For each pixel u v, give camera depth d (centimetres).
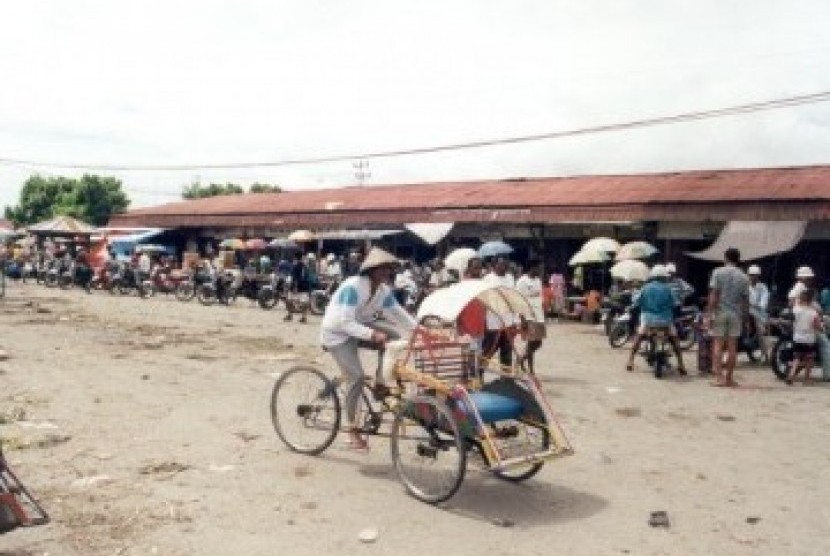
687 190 2266
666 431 837
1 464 461
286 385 736
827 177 2112
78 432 772
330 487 618
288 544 503
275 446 734
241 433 780
